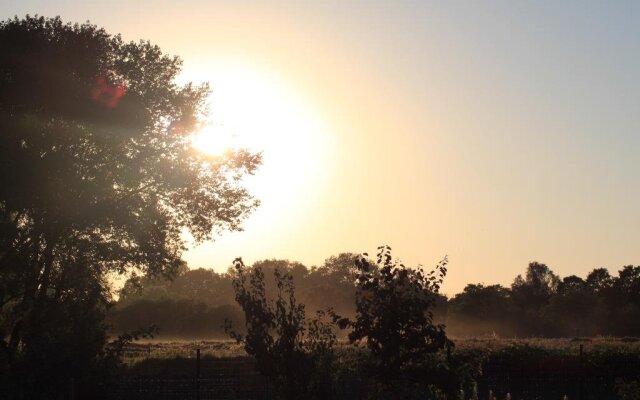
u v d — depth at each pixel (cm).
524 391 2611
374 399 1207
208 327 8888
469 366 1195
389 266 1167
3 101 3064
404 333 1142
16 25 3162
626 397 1706
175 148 3466
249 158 3656
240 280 1291
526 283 14362
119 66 3394
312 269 14950
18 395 1688
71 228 3008
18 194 2877
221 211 3553
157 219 3375
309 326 1257
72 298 1897
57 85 3120
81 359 1747
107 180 3250
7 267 2302
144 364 2981
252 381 2277
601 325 9306
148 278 3506
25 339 1914
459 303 9125
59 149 3105
